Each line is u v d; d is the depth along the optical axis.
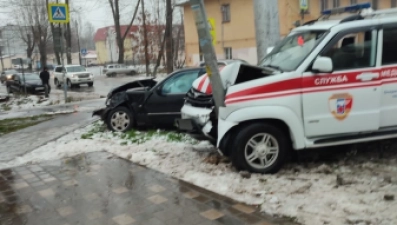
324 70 5.00
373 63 5.25
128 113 9.00
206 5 32.81
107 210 4.38
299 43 5.73
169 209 4.30
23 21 47.31
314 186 4.73
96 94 23.64
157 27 32.28
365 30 5.25
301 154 6.10
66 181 5.45
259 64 6.40
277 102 5.08
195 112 5.81
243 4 28.98
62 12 15.70
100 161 6.39
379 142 6.48
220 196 4.58
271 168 5.26
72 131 9.52
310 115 5.16
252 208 4.21
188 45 35.47
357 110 5.25
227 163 5.81
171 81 8.80
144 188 4.99
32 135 9.55
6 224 4.18
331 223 3.74
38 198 4.86
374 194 4.36
